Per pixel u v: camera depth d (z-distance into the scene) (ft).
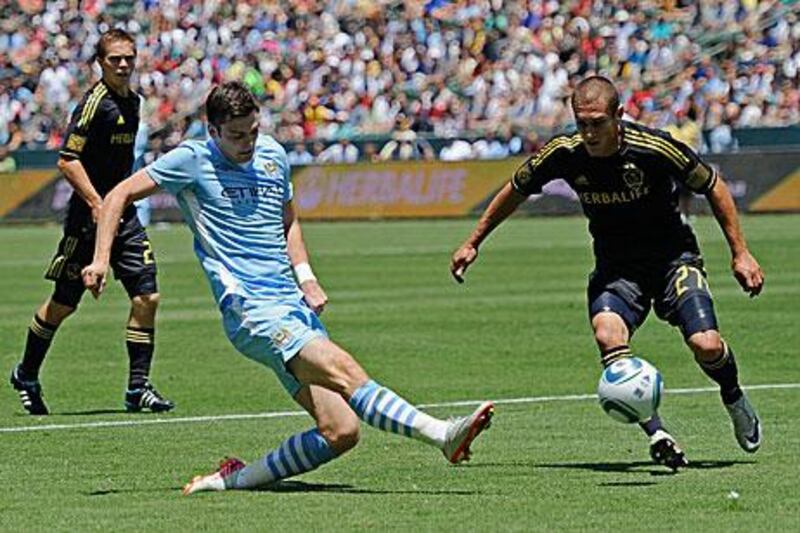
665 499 94.63
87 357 187.83
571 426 130.11
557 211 449.06
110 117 144.36
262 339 98.73
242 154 99.30
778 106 491.31
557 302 243.19
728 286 263.90
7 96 550.77
